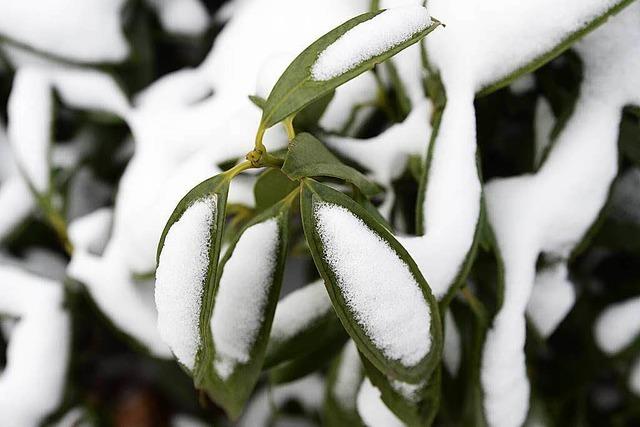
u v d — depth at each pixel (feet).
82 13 2.53
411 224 2.33
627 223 2.36
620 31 2.18
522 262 2.15
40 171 2.50
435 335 1.93
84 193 2.71
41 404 2.51
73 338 2.57
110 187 2.73
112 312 2.47
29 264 2.72
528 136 2.35
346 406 2.33
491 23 2.07
